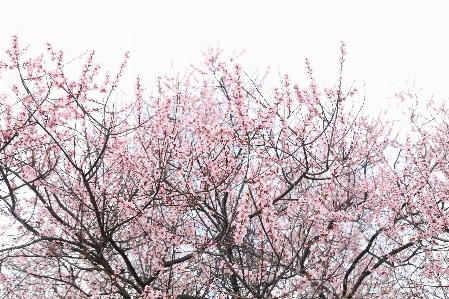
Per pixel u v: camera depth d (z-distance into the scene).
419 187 6.34
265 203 4.28
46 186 5.82
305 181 7.06
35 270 6.43
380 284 7.27
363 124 8.52
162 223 5.70
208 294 5.47
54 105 5.60
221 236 5.76
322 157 7.82
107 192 6.05
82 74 5.41
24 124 5.35
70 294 6.32
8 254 5.73
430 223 6.09
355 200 7.96
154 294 5.02
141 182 5.60
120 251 5.52
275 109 5.49
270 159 5.70
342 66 6.33
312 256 4.89
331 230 4.71
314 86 6.29
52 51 5.34
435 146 7.77
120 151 6.05
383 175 7.20
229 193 5.56
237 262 5.64
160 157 5.57
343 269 6.89
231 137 5.70
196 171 5.88
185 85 8.67
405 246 6.63
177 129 6.26
